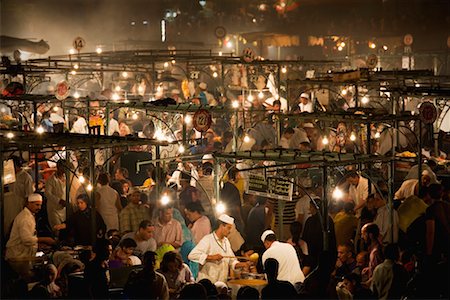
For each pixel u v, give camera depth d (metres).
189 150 21.11
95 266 12.37
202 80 39.53
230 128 25.94
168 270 13.30
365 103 28.94
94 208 14.16
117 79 35.06
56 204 17.31
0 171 13.16
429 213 15.27
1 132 15.24
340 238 16.17
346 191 18.38
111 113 25.95
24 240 14.34
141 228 14.56
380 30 51.72
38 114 28.14
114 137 14.73
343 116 19.67
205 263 14.30
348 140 23.50
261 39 50.28
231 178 18.39
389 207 15.56
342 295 12.73
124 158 20.67
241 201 18.55
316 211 15.23
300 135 23.23
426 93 21.61
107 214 16.94
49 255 14.64
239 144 23.14
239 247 16.20
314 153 15.28
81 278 12.36
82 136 14.61
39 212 17.33
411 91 21.67
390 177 15.57
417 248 15.59
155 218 15.61
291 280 14.02
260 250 15.68
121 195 18.33
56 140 13.89
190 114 20.64
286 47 51.22
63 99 23.38
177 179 19.97
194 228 15.66
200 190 18.56
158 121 21.28
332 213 17.42
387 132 22.81
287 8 56.16
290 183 14.26
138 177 20.72
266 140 23.42
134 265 13.39
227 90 34.75
